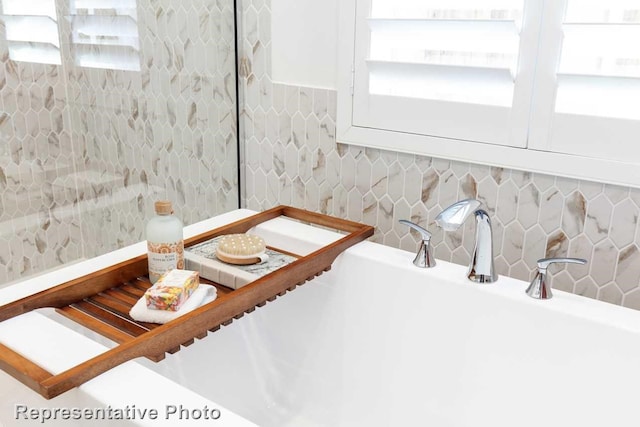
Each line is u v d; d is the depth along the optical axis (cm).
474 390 149
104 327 118
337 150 188
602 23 132
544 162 150
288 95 194
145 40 179
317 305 171
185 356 147
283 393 174
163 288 122
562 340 136
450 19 150
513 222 162
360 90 176
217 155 206
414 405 158
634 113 137
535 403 142
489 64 156
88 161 172
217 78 198
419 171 174
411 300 156
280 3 189
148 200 190
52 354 108
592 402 134
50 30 159
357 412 166
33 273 165
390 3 165
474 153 160
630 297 149
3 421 116
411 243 181
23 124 157
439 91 163
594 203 148
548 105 146
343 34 174
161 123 187
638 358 127
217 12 193
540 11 142
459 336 150
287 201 206
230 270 143
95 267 145
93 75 169
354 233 168
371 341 164
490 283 147
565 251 156
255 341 166
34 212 162
